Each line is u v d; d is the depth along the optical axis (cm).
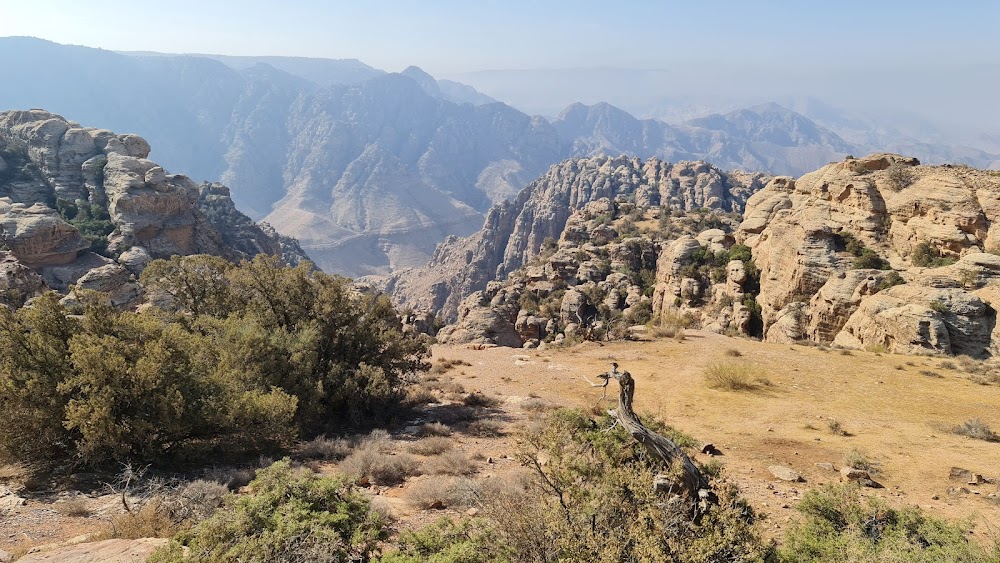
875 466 1397
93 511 1056
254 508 819
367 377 2000
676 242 8012
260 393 1655
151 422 1334
